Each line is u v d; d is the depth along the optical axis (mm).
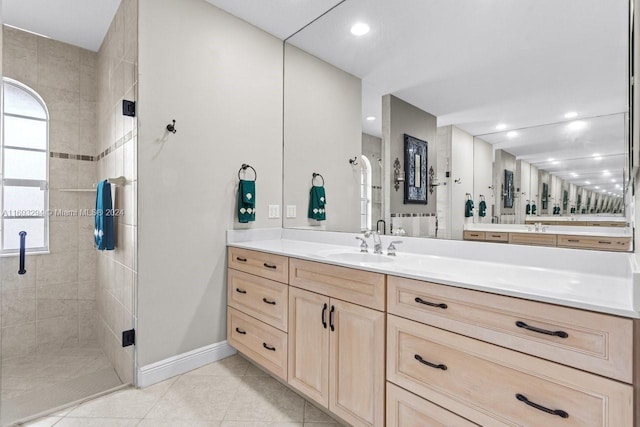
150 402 1729
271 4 2143
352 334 1433
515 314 970
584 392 848
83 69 2355
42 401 1739
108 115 2207
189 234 2059
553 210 1410
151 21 1875
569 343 872
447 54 1743
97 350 2340
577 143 1347
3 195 1977
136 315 1855
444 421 1128
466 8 1672
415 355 1213
